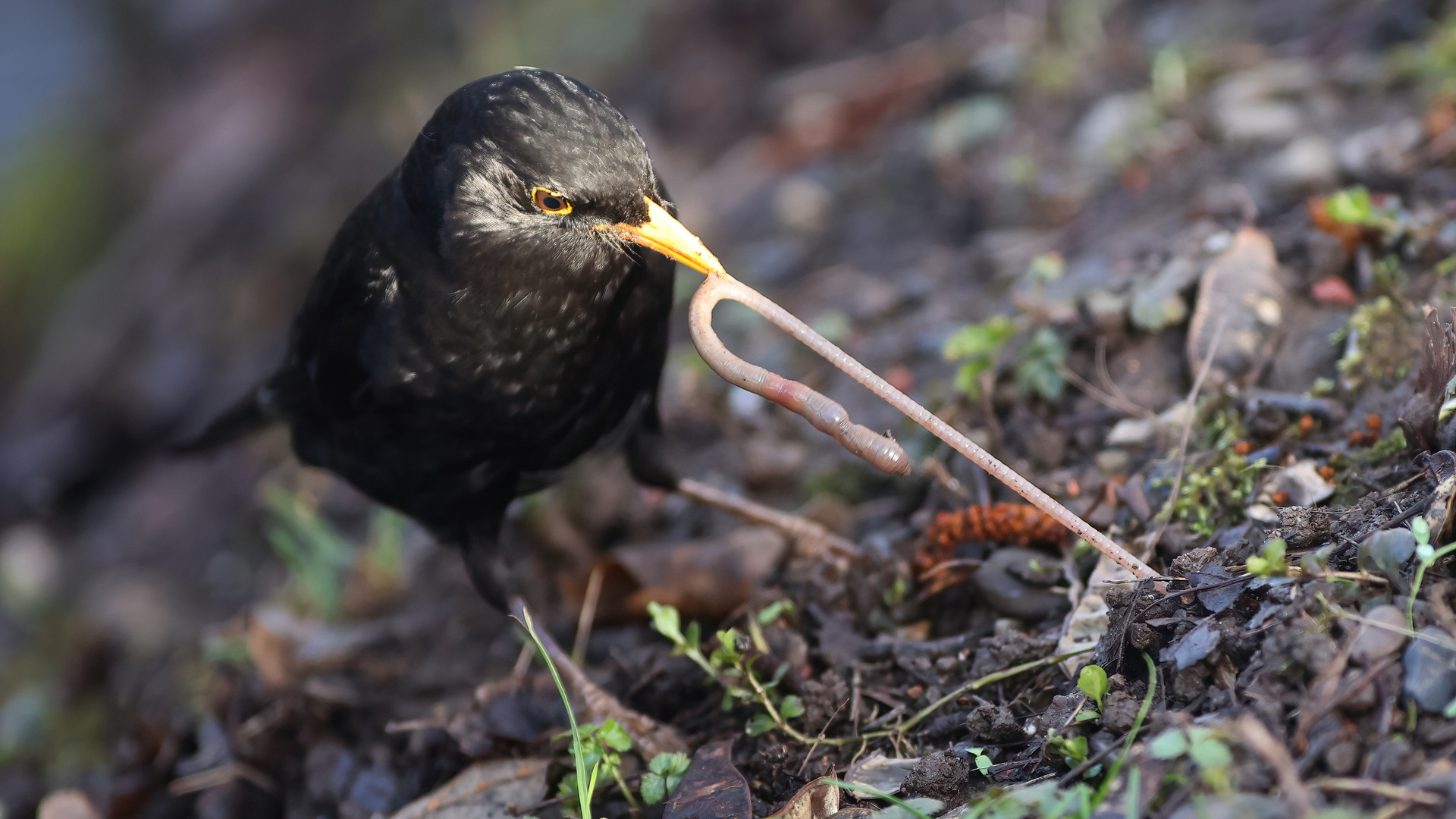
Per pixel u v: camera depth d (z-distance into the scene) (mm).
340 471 8070
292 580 11477
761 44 17141
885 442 5250
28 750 11547
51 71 25234
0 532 17859
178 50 23484
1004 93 12969
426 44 20844
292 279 18938
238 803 8078
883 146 13391
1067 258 9656
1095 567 6469
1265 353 7348
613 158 6223
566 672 7148
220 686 8984
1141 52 12562
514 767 6711
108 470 18172
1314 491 6125
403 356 6855
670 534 8852
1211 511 6402
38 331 23734
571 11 20281
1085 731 5191
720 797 5617
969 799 5238
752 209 13680
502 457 7207
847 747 6020
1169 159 10445
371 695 8086
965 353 7699
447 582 9484
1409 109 9367
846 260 11898
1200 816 4195
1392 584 4793
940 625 6859
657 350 7316
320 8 21125
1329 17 11625
